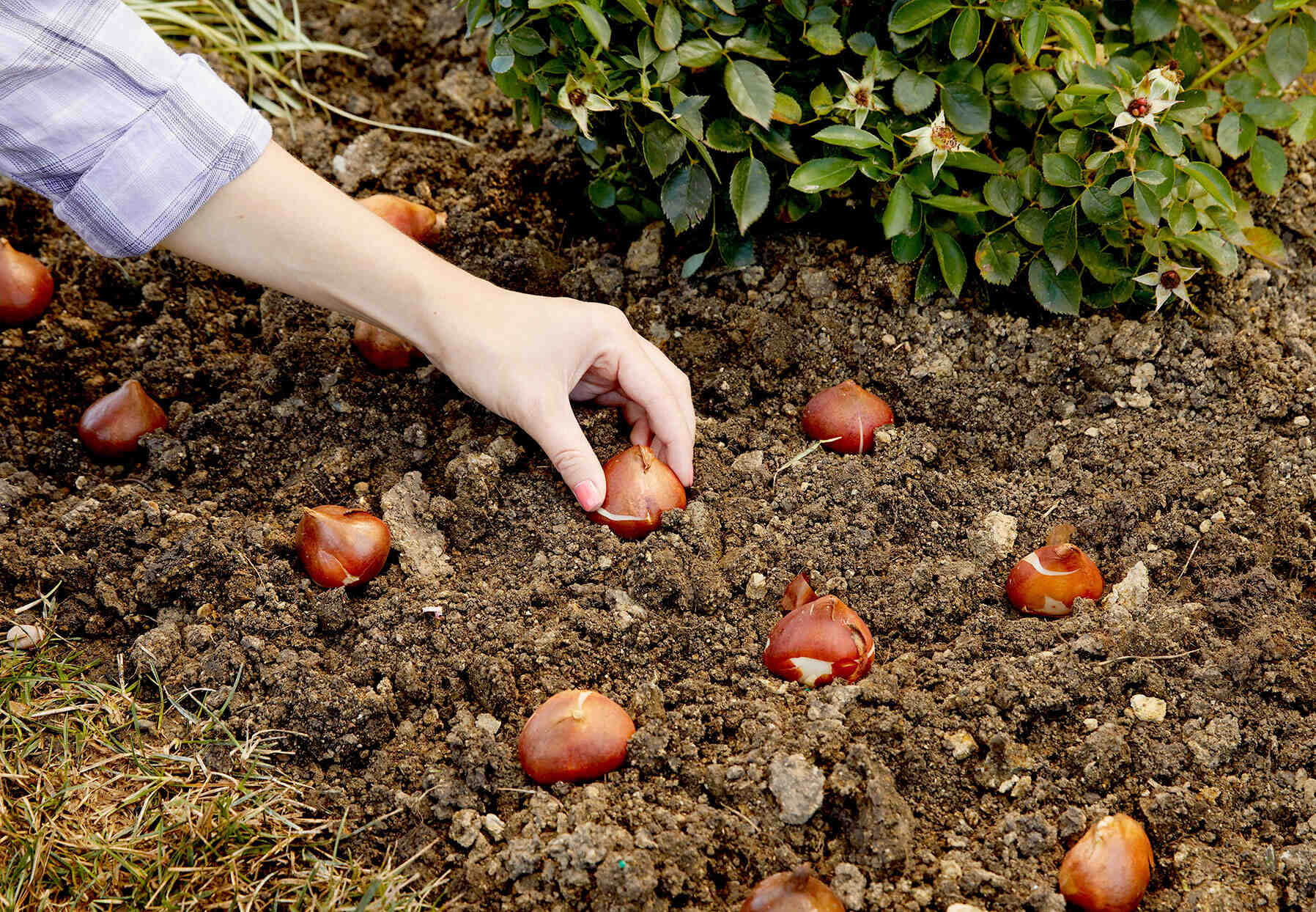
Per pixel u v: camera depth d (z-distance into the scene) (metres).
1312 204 2.25
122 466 1.99
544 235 2.27
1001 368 2.01
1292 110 1.93
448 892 1.45
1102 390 1.99
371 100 2.54
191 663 1.67
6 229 2.29
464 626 1.66
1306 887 1.41
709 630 1.65
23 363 2.09
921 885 1.43
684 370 2.05
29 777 1.56
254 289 2.24
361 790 1.56
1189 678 1.60
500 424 1.93
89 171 1.51
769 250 2.17
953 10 1.90
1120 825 1.41
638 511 1.72
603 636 1.65
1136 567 1.73
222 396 2.04
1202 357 2.00
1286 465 1.84
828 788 1.47
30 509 1.90
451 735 1.56
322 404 2.01
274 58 2.57
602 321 1.71
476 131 2.47
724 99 1.99
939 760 1.52
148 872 1.46
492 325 1.64
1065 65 1.92
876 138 1.80
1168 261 1.96
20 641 1.71
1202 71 2.27
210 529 1.79
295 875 1.47
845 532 1.77
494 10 1.95
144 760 1.58
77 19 1.43
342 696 1.60
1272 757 1.54
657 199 2.18
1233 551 1.75
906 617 1.68
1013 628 1.66
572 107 1.81
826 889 1.36
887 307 2.07
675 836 1.42
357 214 1.62
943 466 1.92
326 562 1.71
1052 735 1.56
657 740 1.51
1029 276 1.97
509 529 1.81
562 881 1.41
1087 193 1.85
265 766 1.58
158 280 2.22
